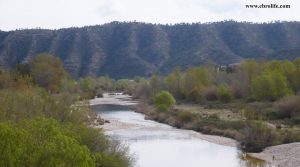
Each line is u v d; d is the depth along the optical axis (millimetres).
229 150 35250
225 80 91812
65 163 10891
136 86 119312
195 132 46156
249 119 50062
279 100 59875
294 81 71875
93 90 119938
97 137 21219
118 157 21250
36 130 12281
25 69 75250
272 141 36531
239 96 77500
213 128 45625
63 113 23141
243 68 81688
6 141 10703
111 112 69938
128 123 53375
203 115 55750
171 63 186125
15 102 21562
